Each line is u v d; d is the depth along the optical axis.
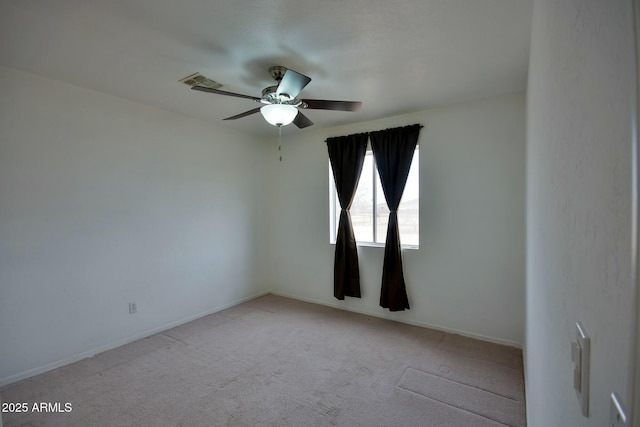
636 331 0.28
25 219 2.46
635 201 0.28
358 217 4.01
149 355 2.81
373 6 1.67
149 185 3.26
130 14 1.73
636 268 0.28
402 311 3.57
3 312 2.35
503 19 1.78
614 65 0.35
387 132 3.54
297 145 4.46
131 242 3.12
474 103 3.10
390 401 2.14
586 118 0.49
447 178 3.26
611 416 0.35
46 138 2.56
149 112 3.26
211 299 3.92
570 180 0.61
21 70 2.42
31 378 2.43
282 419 1.97
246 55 2.19
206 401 2.14
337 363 2.65
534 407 1.49
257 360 2.71
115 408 2.07
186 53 2.16
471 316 3.17
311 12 1.72
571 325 0.60
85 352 2.78
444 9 1.70
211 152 3.91
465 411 2.03
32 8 1.66
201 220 3.80
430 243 3.37
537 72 1.41
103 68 2.39
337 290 3.94
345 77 2.55
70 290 2.70
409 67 2.38
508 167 2.96
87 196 2.80
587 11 0.48
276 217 4.72
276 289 4.75
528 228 2.07
